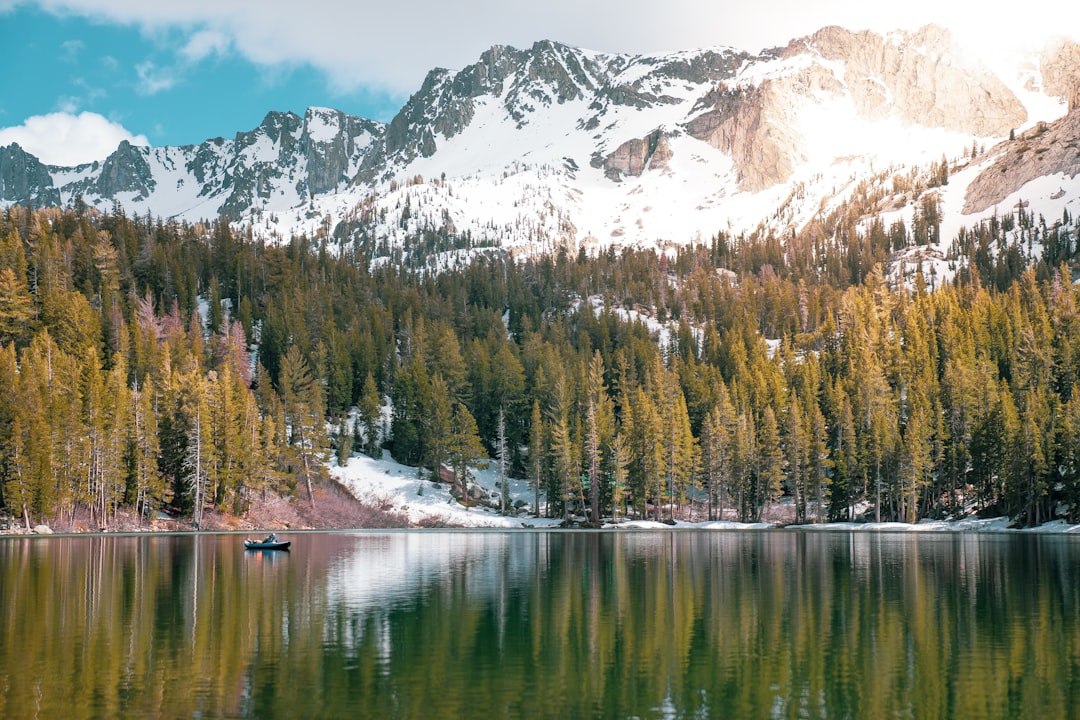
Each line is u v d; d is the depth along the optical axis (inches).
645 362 7288.4
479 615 1815.9
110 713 1100.5
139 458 4648.1
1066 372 5438.0
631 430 5610.2
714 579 2416.3
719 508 5698.8
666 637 1584.6
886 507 5374.0
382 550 3437.5
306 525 5118.1
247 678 1280.8
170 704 1139.3
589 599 2044.8
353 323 7677.2
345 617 1788.9
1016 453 4537.4
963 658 1408.7
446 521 5364.2
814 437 5516.7
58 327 5816.9
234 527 4825.3
